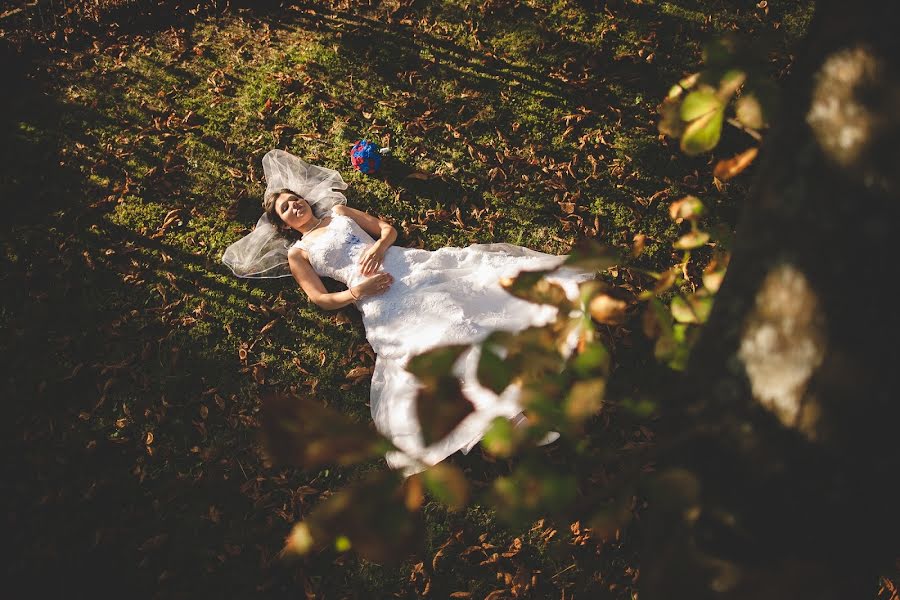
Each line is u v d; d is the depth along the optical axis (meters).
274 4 5.16
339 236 3.83
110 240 4.11
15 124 4.56
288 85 4.66
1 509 3.30
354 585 3.08
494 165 4.25
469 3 4.97
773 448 1.04
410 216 4.12
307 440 0.77
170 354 3.73
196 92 4.69
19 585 3.12
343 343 3.75
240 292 3.94
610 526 1.01
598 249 0.98
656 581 0.96
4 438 3.49
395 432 3.19
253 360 3.72
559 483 0.85
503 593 3.02
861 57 0.91
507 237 4.01
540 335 0.97
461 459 3.35
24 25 5.02
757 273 1.06
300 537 0.81
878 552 1.13
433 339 3.35
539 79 4.58
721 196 4.04
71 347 3.76
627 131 4.31
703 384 1.18
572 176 4.15
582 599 3.00
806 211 0.98
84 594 3.11
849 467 1.00
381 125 4.45
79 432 3.51
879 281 0.92
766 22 4.71
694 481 0.96
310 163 4.32
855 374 0.95
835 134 0.94
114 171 4.36
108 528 3.25
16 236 4.11
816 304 0.97
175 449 3.46
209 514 3.29
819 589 0.82
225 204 4.24
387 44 4.82
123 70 4.84
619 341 3.57
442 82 4.61
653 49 4.66
